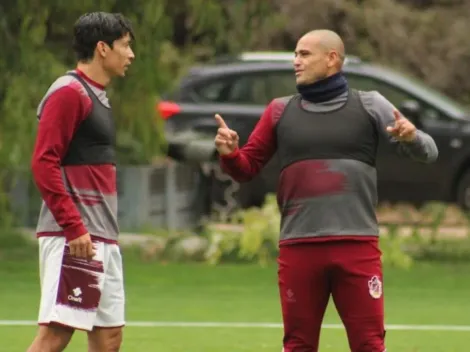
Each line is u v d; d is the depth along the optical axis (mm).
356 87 57906
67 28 48312
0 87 47531
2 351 30484
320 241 21797
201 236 51938
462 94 83125
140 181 54906
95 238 21859
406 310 38719
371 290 21875
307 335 22188
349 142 21891
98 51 22000
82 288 21750
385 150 57094
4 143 47531
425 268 48219
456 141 57062
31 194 51688
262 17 51312
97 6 47469
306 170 21922
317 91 22094
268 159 22734
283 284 22188
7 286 42875
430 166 57156
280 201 22344
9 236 52312
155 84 49781
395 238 48625
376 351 21938
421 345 32219
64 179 21812
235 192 56688
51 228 21906
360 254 21844
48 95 21703
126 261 48406
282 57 58500
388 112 21969
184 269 46812
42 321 21828
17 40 47094
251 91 57969
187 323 35469
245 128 57438
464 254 51375
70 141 21750
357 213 21875
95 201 21922
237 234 49094
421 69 82562
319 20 81000
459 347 31891
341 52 22156
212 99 57844
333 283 22094
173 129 57312
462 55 82688
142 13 48438
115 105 50938
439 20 83500
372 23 82188
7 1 46688
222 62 58625
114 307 22438
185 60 68188
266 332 33906
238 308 38594
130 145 57094
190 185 57219
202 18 49969
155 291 42219
